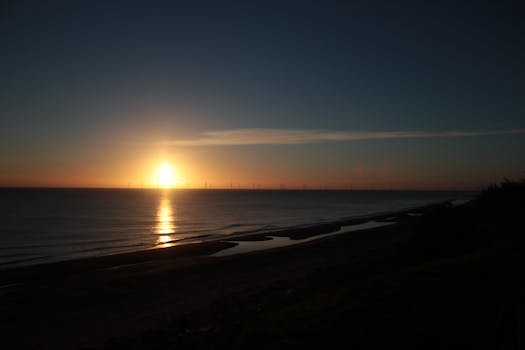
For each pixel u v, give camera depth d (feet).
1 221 246.27
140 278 85.92
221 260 106.83
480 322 28.25
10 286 82.07
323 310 37.50
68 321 58.08
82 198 630.33
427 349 25.39
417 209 353.92
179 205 470.39
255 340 31.89
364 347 26.86
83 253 134.62
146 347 43.34
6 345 49.03
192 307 62.75
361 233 160.45
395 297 37.19
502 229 78.48
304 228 201.36
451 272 43.70
